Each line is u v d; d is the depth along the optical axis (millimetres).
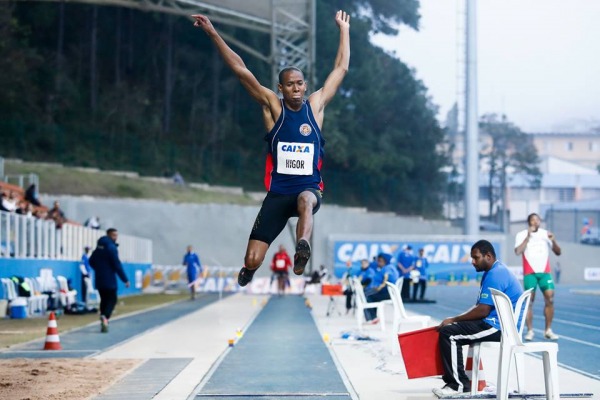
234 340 21156
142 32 95438
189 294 57406
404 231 86000
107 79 92812
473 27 69312
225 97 98000
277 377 15383
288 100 9430
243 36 95000
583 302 44688
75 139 82125
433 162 106312
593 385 14094
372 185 91375
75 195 70562
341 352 19672
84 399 12812
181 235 74375
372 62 101375
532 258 21672
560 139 146125
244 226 76625
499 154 117938
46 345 19984
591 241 98875
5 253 32094
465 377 12734
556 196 129375
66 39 92812
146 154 84188
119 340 22562
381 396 13148
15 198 42594
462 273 72438
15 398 12852
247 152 95500
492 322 12547
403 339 12984
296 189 9406
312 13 56344
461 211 102938
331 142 92875
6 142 75250
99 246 25094
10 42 81625
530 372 15820
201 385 14359
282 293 52312
